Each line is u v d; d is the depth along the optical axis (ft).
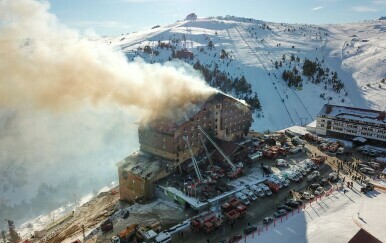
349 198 183.21
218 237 155.63
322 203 179.32
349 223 154.81
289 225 160.15
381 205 172.86
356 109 293.23
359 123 272.92
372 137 268.41
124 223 175.83
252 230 157.28
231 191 193.47
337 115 287.28
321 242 142.92
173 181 207.00
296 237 149.69
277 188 195.83
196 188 197.26
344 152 252.21
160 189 201.77
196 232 160.45
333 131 287.89
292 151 250.57
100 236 165.58
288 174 211.00
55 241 185.88
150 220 175.11
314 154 249.55
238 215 169.07
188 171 218.79
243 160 235.20
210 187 199.62
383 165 229.25
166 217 177.27
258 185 198.08
